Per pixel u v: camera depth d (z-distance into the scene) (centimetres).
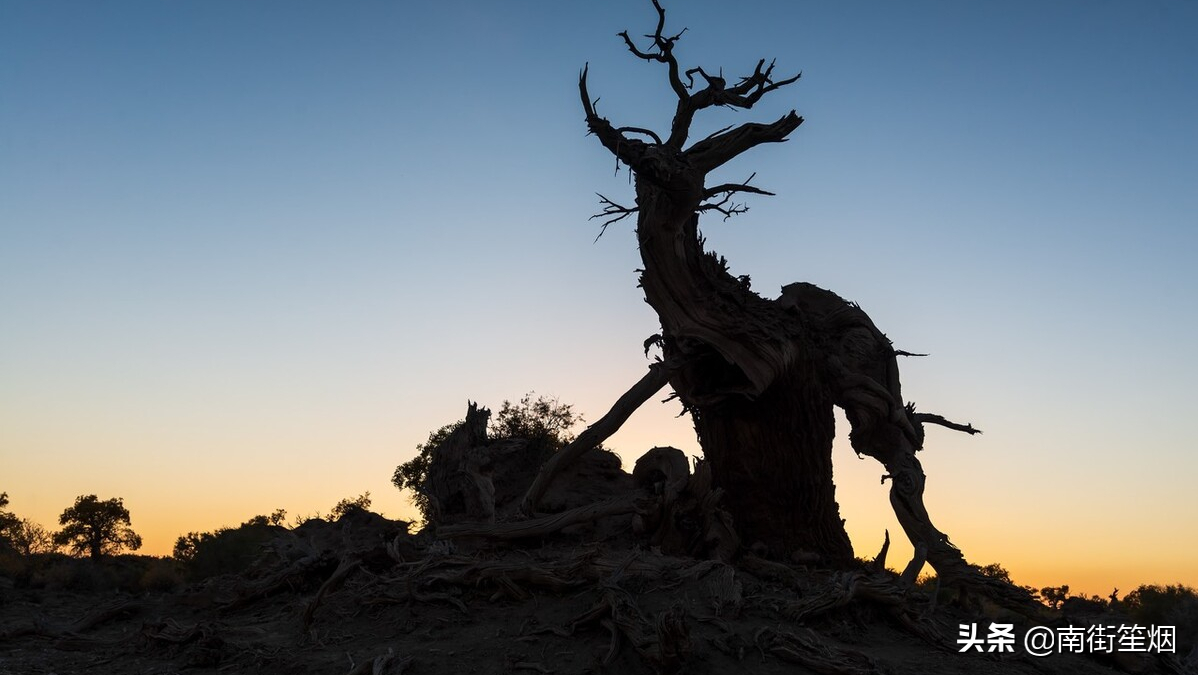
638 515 2177
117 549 4334
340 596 2017
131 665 1753
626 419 2467
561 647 1617
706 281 2312
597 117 2122
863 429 2523
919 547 2267
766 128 2186
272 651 1723
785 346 2300
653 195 2259
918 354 2659
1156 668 1975
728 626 1652
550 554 2105
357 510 2978
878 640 1788
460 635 1716
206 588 2366
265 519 3559
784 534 2411
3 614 2327
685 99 2236
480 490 2553
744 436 2405
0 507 4203
